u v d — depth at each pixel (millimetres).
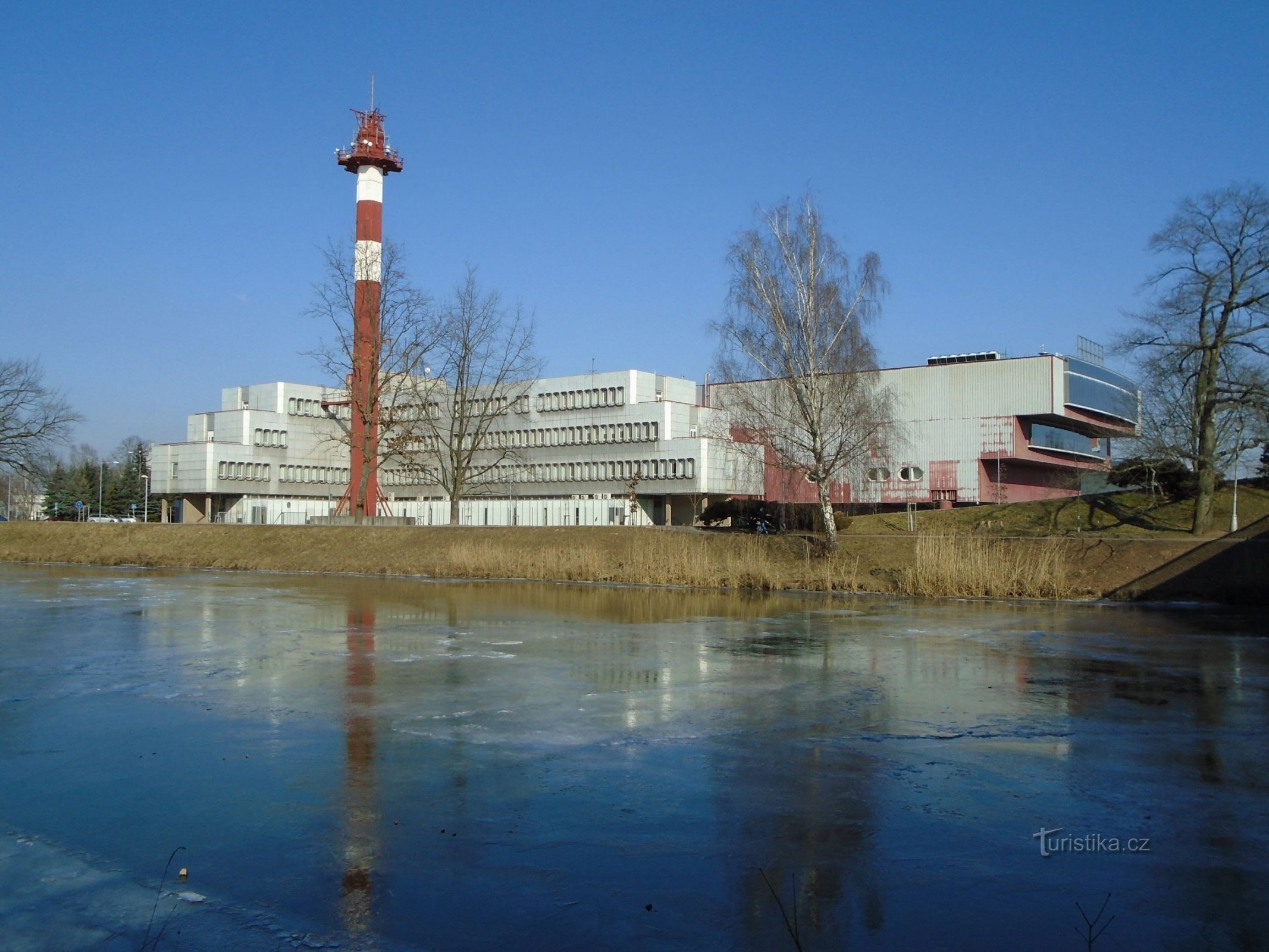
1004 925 6109
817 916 6230
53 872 6965
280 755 10164
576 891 6633
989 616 24891
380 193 57344
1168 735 11156
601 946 5828
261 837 7707
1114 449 67875
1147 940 5883
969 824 7992
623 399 77938
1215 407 38781
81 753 10250
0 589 33188
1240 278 37500
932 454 72312
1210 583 29203
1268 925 6113
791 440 41000
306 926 6090
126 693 13609
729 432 48094
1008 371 69938
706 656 17469
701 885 6738
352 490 58156
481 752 10305
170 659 16875
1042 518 47469
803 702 13125
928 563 31688
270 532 51406
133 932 5988
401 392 63625
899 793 8852
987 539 35250
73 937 5918
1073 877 6875
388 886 6730
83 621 22875
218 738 10930
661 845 7508
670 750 10438
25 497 119812
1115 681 14898
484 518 66000
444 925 6121
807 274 38250
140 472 120125
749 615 25000
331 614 24828
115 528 55844
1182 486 45625
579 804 8523
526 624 22656
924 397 72875
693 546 40531
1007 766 9805
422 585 35781
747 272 38844
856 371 39062
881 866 7094
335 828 7902
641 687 14273
